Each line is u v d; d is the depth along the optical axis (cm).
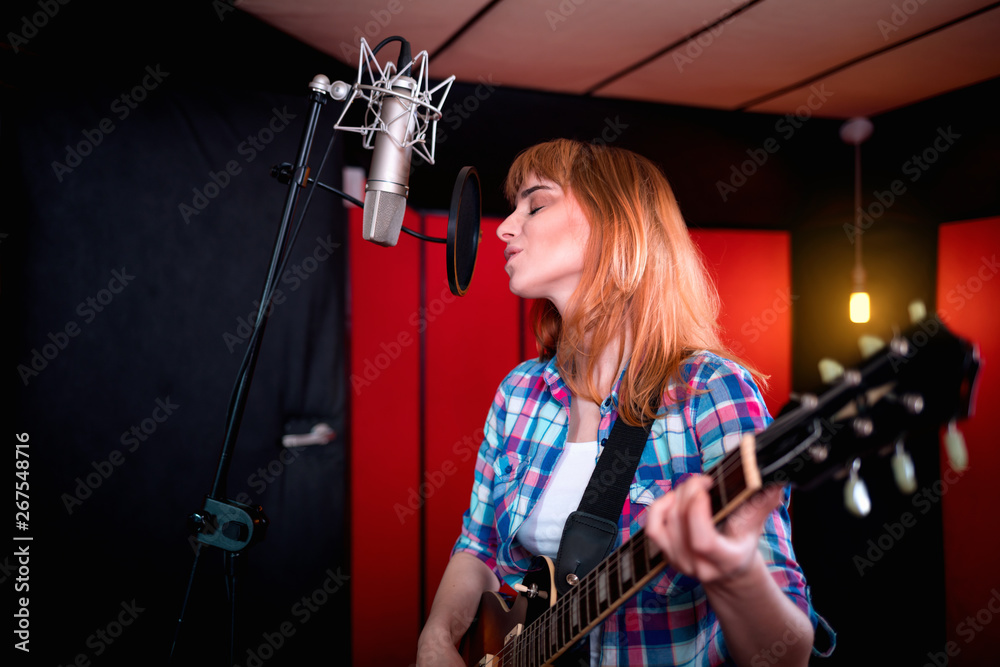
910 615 329
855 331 372
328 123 279
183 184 238
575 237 108
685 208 379
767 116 391
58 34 206
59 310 212
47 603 210
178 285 237
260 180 259
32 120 207
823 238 396
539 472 108
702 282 108
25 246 207
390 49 291
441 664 106
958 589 317
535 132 345
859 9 249
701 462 90
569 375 109
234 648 108
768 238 407
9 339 205
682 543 56
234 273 251
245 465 253
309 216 271
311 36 275
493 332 361
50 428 211
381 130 114
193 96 242
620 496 94
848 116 388
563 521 103
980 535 310
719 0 243
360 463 331
